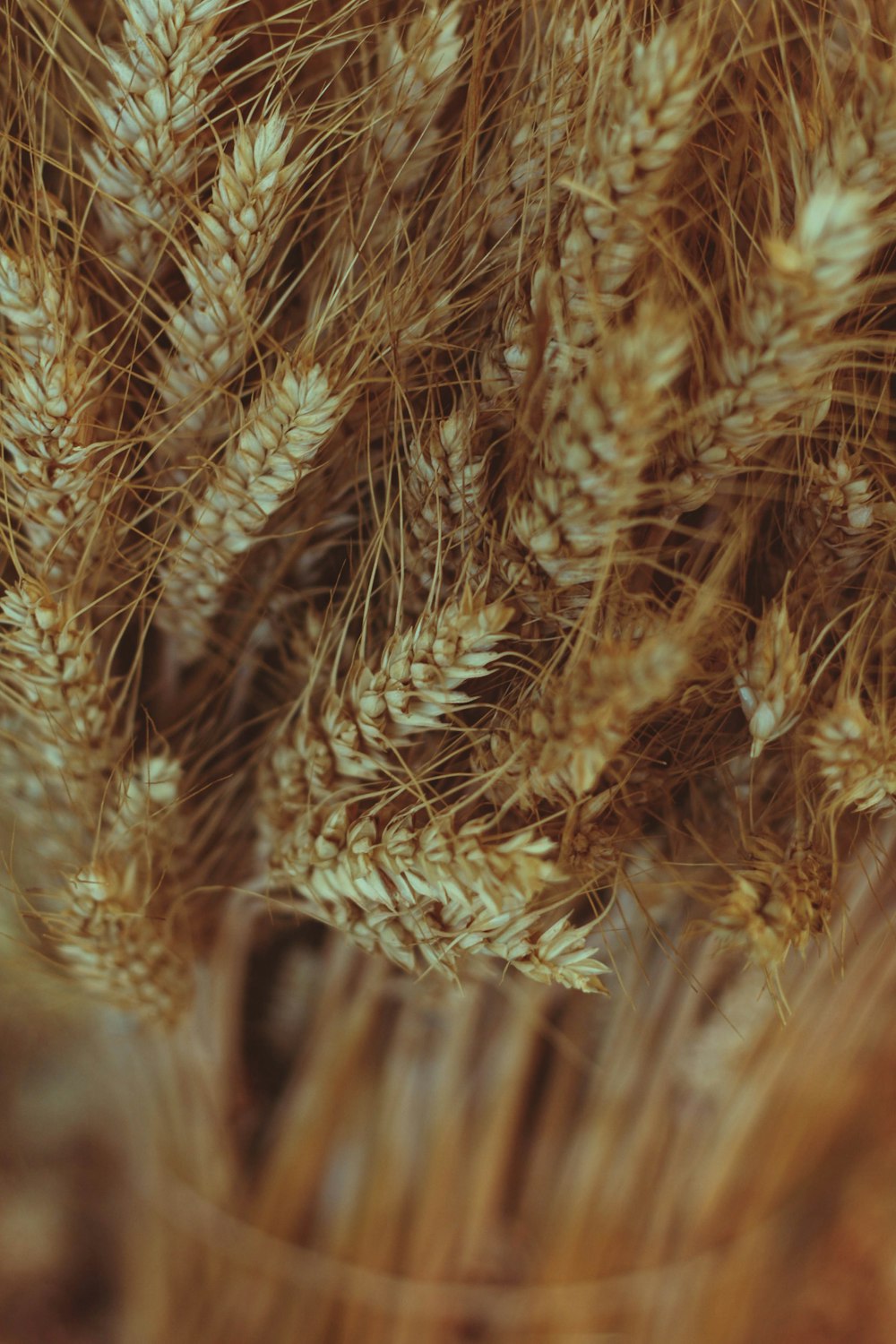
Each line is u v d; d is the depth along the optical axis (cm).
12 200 50
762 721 48
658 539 49
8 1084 78
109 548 51
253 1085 62
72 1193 76
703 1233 60
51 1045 74
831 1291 69
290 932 60
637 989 55
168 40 46
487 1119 59
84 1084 75
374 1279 61
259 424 47
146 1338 67
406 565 51
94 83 52
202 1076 59
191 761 56
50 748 52
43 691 50
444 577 50
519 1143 62
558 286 46
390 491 52
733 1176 60
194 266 48
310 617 53
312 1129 60
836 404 50
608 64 46
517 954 48
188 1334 65
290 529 53
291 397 46
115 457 52
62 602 50
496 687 51
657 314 43
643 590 49
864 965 55
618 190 44
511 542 48
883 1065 64
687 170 49
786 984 54
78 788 52
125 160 48
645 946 55
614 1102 57
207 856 57
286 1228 61
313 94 52
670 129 43
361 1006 57
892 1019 61
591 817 49
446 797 51
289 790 52
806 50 49
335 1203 61
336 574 55
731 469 46
